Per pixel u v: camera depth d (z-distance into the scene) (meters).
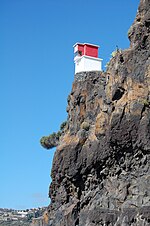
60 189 45.72
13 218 184.00
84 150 43.41
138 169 38.38
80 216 42.06
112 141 39.56
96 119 42.66
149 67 39.25
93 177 42.56
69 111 48.22
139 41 41.06
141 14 41.91
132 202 37.19
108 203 39.62
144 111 38.34
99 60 51.31
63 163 44.53
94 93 45.62
